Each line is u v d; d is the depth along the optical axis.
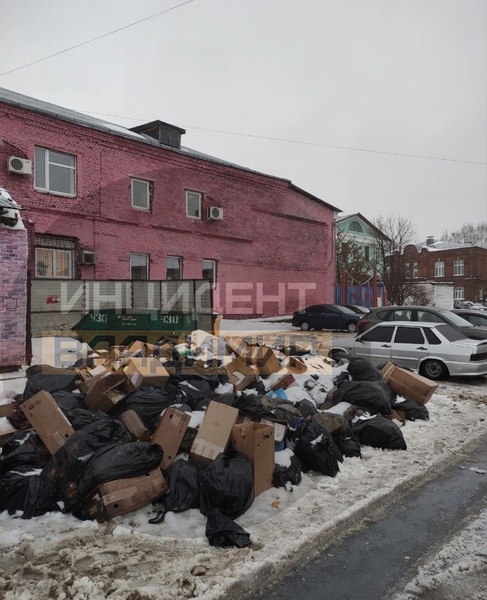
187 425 4.28
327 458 4.74
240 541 3.42
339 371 7.13
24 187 12.82
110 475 3.73
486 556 3.42
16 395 5.97
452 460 5.52
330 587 3.09
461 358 9.80
